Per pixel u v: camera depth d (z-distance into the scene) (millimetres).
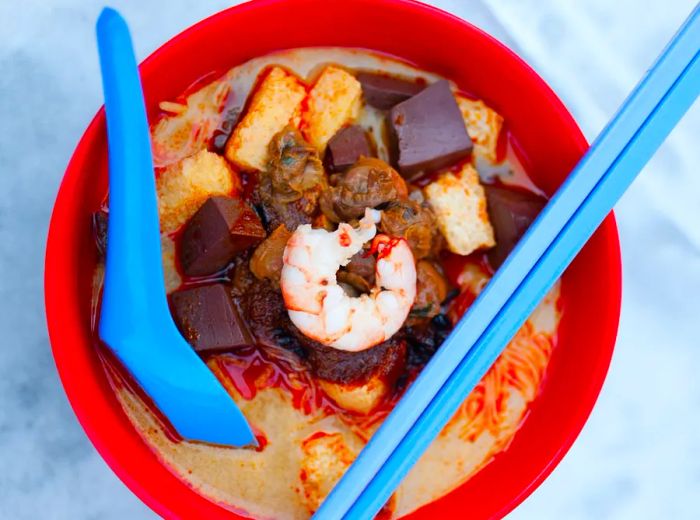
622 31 285
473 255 258
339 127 253
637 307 287
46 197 271
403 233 237
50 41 273
